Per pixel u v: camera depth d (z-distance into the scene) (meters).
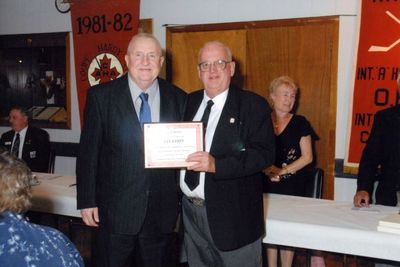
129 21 5.09
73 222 3.55
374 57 4.01
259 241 2.20
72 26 5.43
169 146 2.07
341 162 4.23
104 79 5.30
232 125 2.10
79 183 2.13
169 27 4.91
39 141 4.69
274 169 3.19
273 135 2.15
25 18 5.82
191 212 2.24
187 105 2.29
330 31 4.20
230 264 2.16
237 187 2.10
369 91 4.05
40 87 5.85
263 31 4.49
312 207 2.68
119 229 2.10
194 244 2.29
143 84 2.12
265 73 4.52
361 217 2.46
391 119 2.81
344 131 4.23
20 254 1.26
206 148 2.15
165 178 2.17
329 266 3.74
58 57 5.70
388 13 3.92
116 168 2.10
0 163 1.38
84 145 2.12
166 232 2.18
